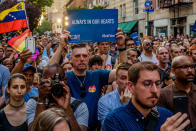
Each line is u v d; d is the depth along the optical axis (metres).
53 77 2.67
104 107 3.18
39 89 2.60
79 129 2.60
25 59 4.12
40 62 7.12
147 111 1.99
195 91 2.94
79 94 3.53
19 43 5.34
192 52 5.29
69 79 3.57
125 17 29.95
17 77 3.33
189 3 18.67
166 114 2.08
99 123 3.61
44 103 2.62
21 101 3.31
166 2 21.56
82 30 4.10
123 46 4.19
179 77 3.02
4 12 6.37
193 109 2.88
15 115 3.26
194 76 3.01
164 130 1.74
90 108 3.49
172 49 6.32
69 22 4.06
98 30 4.15
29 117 2.79
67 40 4.03
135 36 9.78
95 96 3.59
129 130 1.94
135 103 2.00
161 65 5.02
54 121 1.55
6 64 5.61
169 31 21.59
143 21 25.84
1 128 3.19
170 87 3.12
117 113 2.02
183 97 2.32
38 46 6.94
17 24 6.42
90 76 3.65
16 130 3.20
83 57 3.53
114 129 1.96
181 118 1.73
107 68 6.00
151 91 1.90
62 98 2.66
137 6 27.17
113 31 4.19
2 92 4.55
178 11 20.11
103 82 3.77
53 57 3.90
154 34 24.14
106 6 37.41
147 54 6.45
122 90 3.19
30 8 25.11
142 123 1.96
